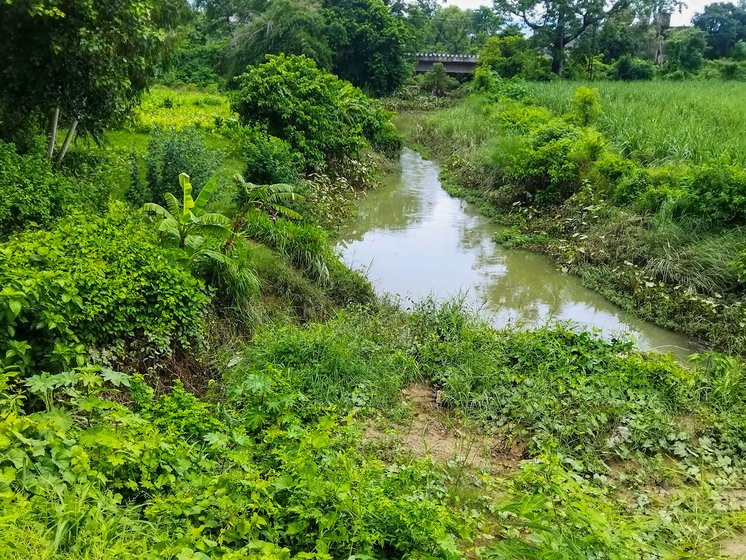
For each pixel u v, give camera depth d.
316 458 4.19
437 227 13.30
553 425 5.75
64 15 7.73
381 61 38.09
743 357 7.69
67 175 8.73
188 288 6.05
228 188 9.98
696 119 15.80
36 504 2.89
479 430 5.91
